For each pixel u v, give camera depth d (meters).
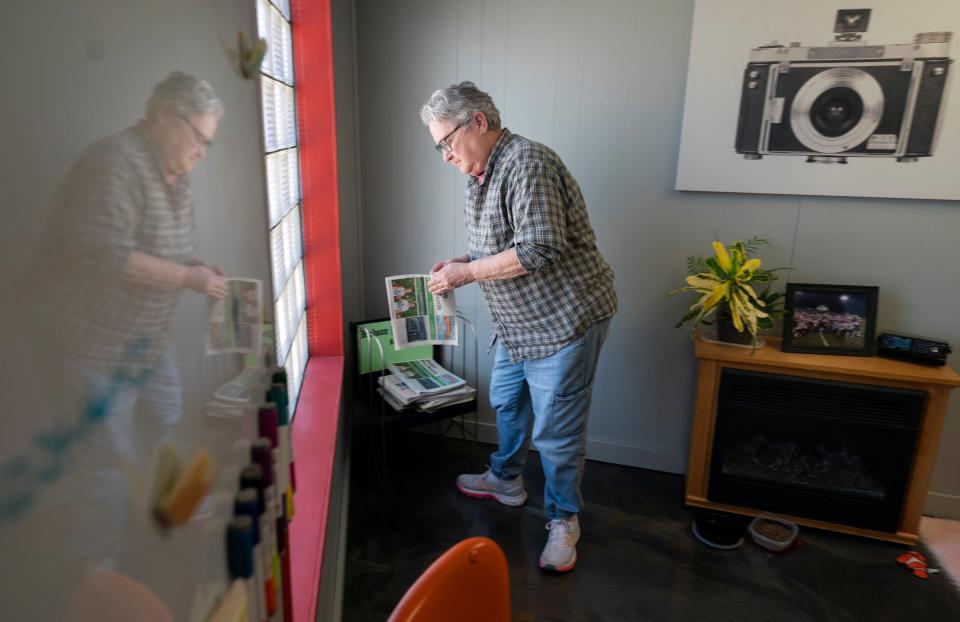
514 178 1.72
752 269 2.09
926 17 1.97
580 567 2.08
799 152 2.17
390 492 2.44
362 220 2.67
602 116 2.35
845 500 2.20
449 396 2.45
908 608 1.93
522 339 1.91
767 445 2.44
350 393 2.57
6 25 0.24
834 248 2.25
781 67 2.11
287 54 1.81
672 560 2.12
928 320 2.23
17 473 0.24
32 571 0.25
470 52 2.40
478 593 0.90
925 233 2.16
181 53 0.50
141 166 0.39
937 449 2.12
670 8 2.20
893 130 2.08
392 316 2.06
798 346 2.19
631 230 2.43
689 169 2.27
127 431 0.36
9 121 0.24
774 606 1.93
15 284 0.25
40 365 0.27
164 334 0.43
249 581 0.60
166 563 0.41
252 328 0.78
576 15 2.28
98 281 0.33
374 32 2.46
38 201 0.27
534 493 2.47
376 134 2.57
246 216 0.79
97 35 0.33
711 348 2.23
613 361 2.58
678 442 2.60
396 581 1.97
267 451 0.71
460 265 1.83
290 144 1.85
